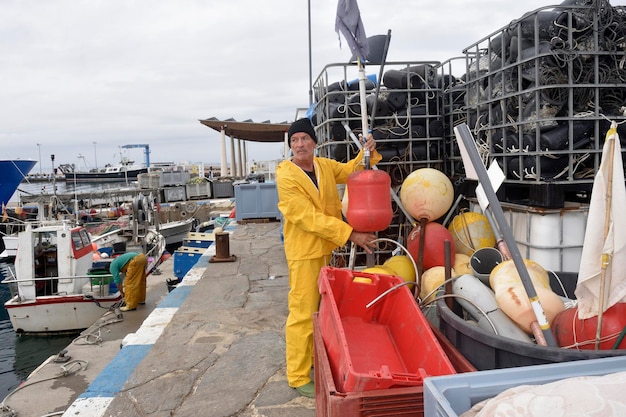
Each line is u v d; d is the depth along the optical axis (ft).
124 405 11.50
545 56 11.68
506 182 13.64
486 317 8.51
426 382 5.25
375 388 6.57
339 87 17.19
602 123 12.06
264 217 46.55
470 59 16.70
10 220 86.02
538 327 8.21
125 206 105.09
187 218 95.14
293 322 11.39
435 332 8.52
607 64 11.94
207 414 10.88
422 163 16.88
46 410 19.33
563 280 10.71
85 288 39.86
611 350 6.68
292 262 11.13
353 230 10.34
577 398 4.43
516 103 12.94
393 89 16.75
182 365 13.58
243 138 107.96
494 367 7.38
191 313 18.42
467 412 5.08
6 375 35.50
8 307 38.19
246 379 12.52
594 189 6.99
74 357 25.07
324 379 7.32
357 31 11.10
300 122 11.03
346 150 16.48
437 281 11.88
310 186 10.82
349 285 10.05
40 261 49.21
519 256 7.61
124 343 15.70
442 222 16.38
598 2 11.54
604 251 6.89
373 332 9.64
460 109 16.55
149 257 52.75
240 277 24.27
